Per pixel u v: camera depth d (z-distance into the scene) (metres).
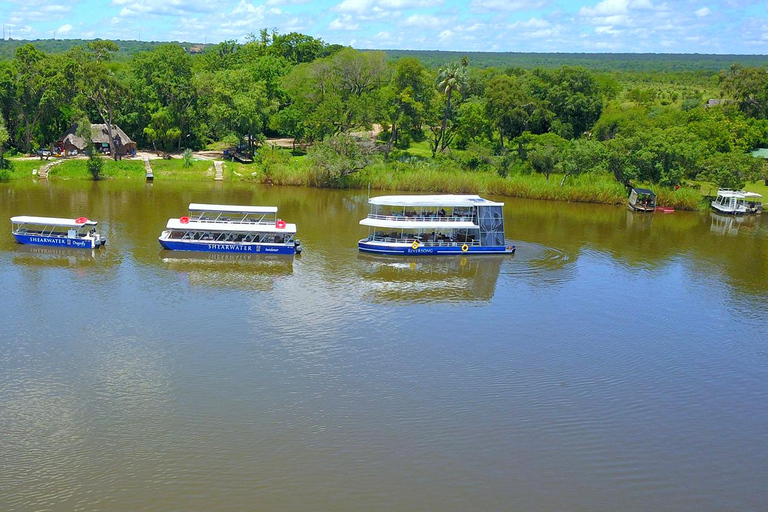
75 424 47.28
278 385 53.72
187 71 156.62
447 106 166.38
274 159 142.75
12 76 141.38
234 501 40.25
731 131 174.50
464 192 139.38
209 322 65.06
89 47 144.25
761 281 85.81
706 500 42.81
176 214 106.44
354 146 141.12
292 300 71.94
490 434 48.34
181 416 48.75
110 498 40.09
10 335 60.28
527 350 62.41
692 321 71.38
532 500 41.81
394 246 90.06
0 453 43.84
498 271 86.06
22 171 132.62
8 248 85.44
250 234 89.12
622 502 42.16
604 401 53.84
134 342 60.03
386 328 65.81
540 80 194.75
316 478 42.66
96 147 148.62
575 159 141.62
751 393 56.53
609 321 70.38
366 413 50.28
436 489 42.25
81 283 74.06
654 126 162.12
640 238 107.00
